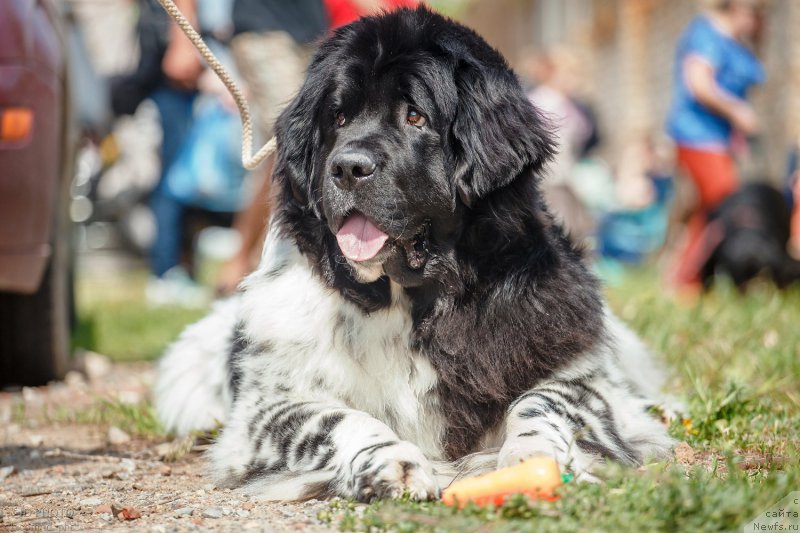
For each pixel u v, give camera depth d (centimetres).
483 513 440
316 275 595
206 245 2784
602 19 3244
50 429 768
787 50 1931
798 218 1572
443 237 571
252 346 610
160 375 779
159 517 502
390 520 440
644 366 743
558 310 578
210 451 607
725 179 1498
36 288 859
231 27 1081
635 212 2334
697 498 422
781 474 485
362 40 580
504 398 571
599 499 441
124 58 2748
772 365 797
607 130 3322
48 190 800
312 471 540
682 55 1504
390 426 584
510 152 562
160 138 1719
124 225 2327
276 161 616
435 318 574
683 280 1500
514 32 4784
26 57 783
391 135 567
